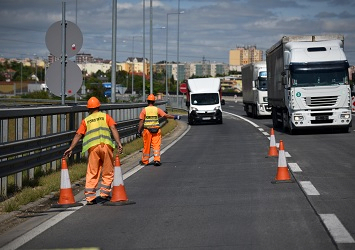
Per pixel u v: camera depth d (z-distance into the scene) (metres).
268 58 36.50
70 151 11.27
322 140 25.34
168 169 16.70
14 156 12.48
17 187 12.63
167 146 25.58
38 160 13.62
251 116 55.50
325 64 28.30
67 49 16.91
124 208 10.55
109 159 11.27
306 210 9.69
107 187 11.32
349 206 9.95
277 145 23.14
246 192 11.90
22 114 12.77
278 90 32.28
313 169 15.27
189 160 19.03
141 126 18.02
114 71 28.53
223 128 38.84
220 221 9.04
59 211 10.48
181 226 8.77
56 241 8.08
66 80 16.94
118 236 8.26
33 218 9.96
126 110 29.36
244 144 24.78
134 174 15.83
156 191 12.52
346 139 25.61
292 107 28.55
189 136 32.09
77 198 12.01
